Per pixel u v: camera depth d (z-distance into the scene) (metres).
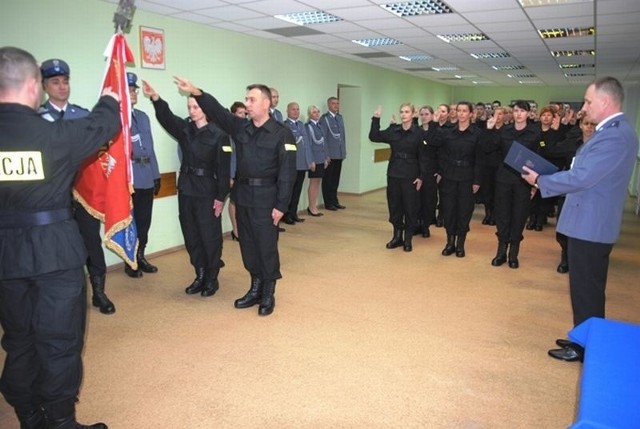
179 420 2.09
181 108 4.98
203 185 3.46
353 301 3.56
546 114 5.31
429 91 12.17
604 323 1.24
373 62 8.56
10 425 2.04
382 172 9.91
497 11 4.60
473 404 2.25
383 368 2.57
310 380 2.44
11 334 1.75
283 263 4.55
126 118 2.27
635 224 6.72
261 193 3.12
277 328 3.06
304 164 6.35
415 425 2.08
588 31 5.56
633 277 4.27
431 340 2.92
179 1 4.16
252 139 3.10
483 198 6.45
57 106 2.84
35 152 1.54
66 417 1.79
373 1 4.25
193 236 3.62
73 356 1.76
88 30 3.98
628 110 12.93
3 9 3.37
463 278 4.15
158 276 4.14
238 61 5.70
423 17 4.88
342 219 6.78
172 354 2.70
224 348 2.78
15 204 1.58
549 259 4.79
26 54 1.58
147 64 4.55
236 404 2.22
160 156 4.80
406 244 5.04
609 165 2.25
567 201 2.51
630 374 1.00
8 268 1.59
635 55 7.32
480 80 12.23
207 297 3.62
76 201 2.74
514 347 2.85
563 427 2.08
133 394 2.29
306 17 4.95
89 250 3.18
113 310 3.29
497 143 4.51
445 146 4.72
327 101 7.55
